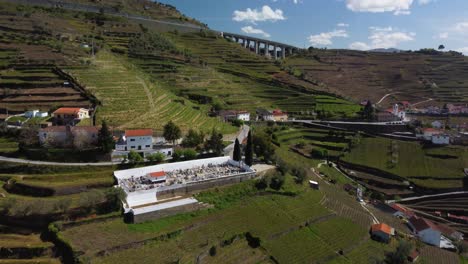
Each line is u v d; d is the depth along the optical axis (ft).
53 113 382.22
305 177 377.30
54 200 240.73
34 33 617.62
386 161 501.15
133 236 226.38
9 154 311.27
